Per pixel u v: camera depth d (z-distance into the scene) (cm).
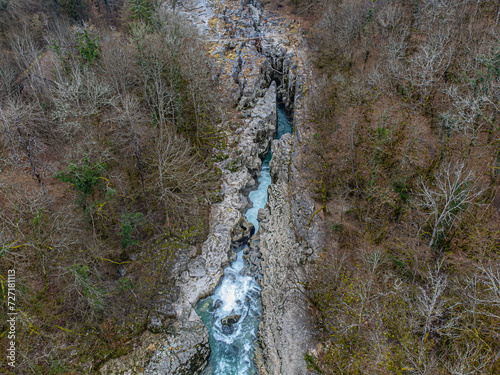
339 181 4859
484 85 4053
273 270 4775
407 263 3725
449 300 3250
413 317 3356
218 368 4125
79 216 4331
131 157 4866
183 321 4341
